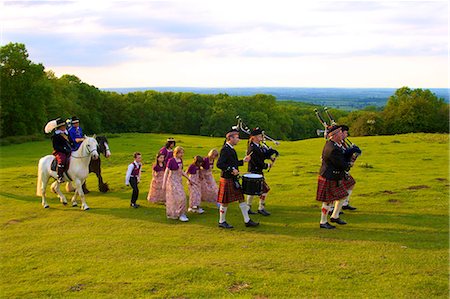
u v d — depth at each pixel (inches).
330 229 408.5
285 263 323.9
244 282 293.6
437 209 459.5
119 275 315.6
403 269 303.6
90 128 2891.2
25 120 2124.8
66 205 571.5
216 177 721.0
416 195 519.2
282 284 288.5
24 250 382.0
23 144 1706.4
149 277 308.0
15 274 328.8
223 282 294.7
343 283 286.7
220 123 3085.6
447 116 2381.9
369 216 445.1
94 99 3031.5
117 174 812.0
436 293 267.9
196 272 312.5
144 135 1951.3
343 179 425.1
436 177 623.2
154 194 552.7
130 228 440.5
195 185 502.0
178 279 302.5
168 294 281.1
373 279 290.7
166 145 557.0
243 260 333.1
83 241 401.4
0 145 1641.2
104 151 630.5
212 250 360.8
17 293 293.4
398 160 825.5
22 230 451.8
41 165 560.1
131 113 3201.3
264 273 307.0
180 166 474.0
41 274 326.0
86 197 621.3
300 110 3959.2
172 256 350.3
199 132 3348.9
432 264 310.2
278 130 3314.5
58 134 548.7
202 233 412.5
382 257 327.0
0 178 818.8
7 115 2094.0
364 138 1246.9
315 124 3742.6
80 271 328.2
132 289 290.5
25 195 652.1
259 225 434.3
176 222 460.1
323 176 409.7
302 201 527.5
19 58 2127.2
